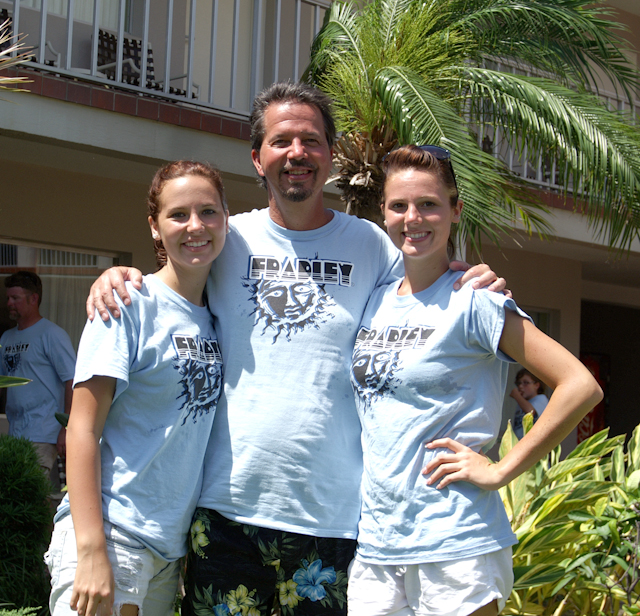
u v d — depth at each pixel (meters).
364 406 2.19
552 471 3.34
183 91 6.33
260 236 2.44
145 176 6.39
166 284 2.27
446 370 2.08
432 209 2.15
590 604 3.23
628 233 4.89
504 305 2.02
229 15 7.99
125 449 2.14
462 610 1.96
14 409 4.96
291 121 2.35
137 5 7.27
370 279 2.44
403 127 4.01
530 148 4.83
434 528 2.01
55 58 6.60
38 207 6.18
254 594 2.22
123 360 2.08
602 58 5.67
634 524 3.03
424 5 4.67
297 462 2.17
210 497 2.20
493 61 5.60
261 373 2.24
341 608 2.23
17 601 3.50
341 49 4.86
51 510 3.77
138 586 2.08
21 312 4.96
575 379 1.95
